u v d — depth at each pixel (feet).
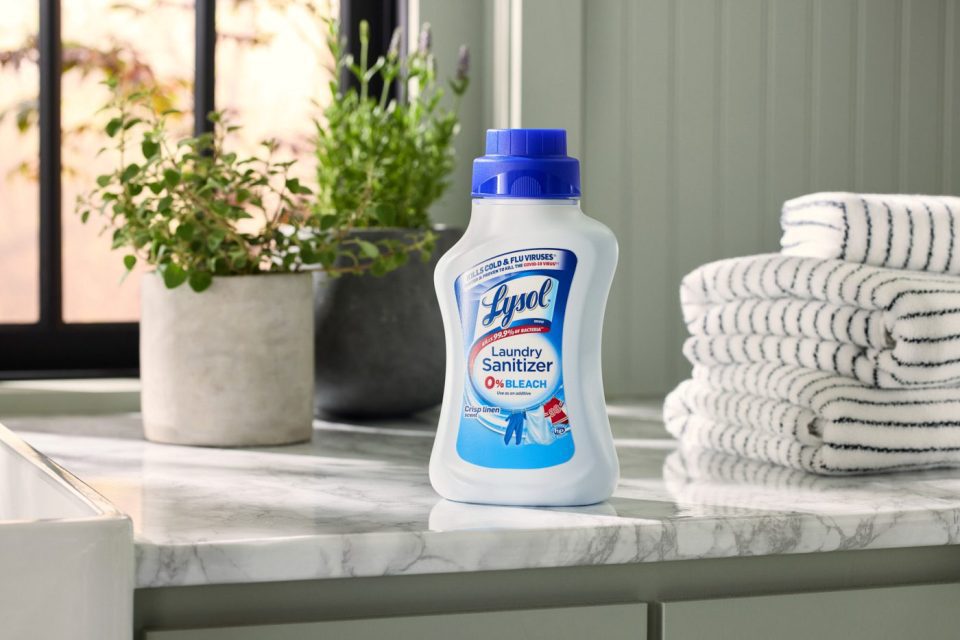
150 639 2.44
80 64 5.23
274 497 2.99
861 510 2.85
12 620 2.24
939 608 2.93
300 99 5.53
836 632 2.85
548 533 2.60
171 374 3.78
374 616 2.60
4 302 5.17
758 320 3.68
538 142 2.90
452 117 4.69
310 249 3.91
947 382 3.38
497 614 2.62
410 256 4.31
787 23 5.14
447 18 5.13
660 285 5.10
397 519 2.71
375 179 4.38
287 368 3.84
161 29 5.35
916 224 3.59
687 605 2.74
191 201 3.82
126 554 2.32
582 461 2.87
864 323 3.35
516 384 2.88
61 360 5.13
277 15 5.47
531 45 4.84
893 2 5.22
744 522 2.73
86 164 5.25
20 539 2.24
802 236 3.77
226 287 3.73
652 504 2.92
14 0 5.11
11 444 3.35
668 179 5.07
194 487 3.13
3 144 5.14
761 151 5.16
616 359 5.08
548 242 2.87
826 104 5.19
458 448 2.93
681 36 5.04
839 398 3.35
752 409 3.59
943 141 5.31
